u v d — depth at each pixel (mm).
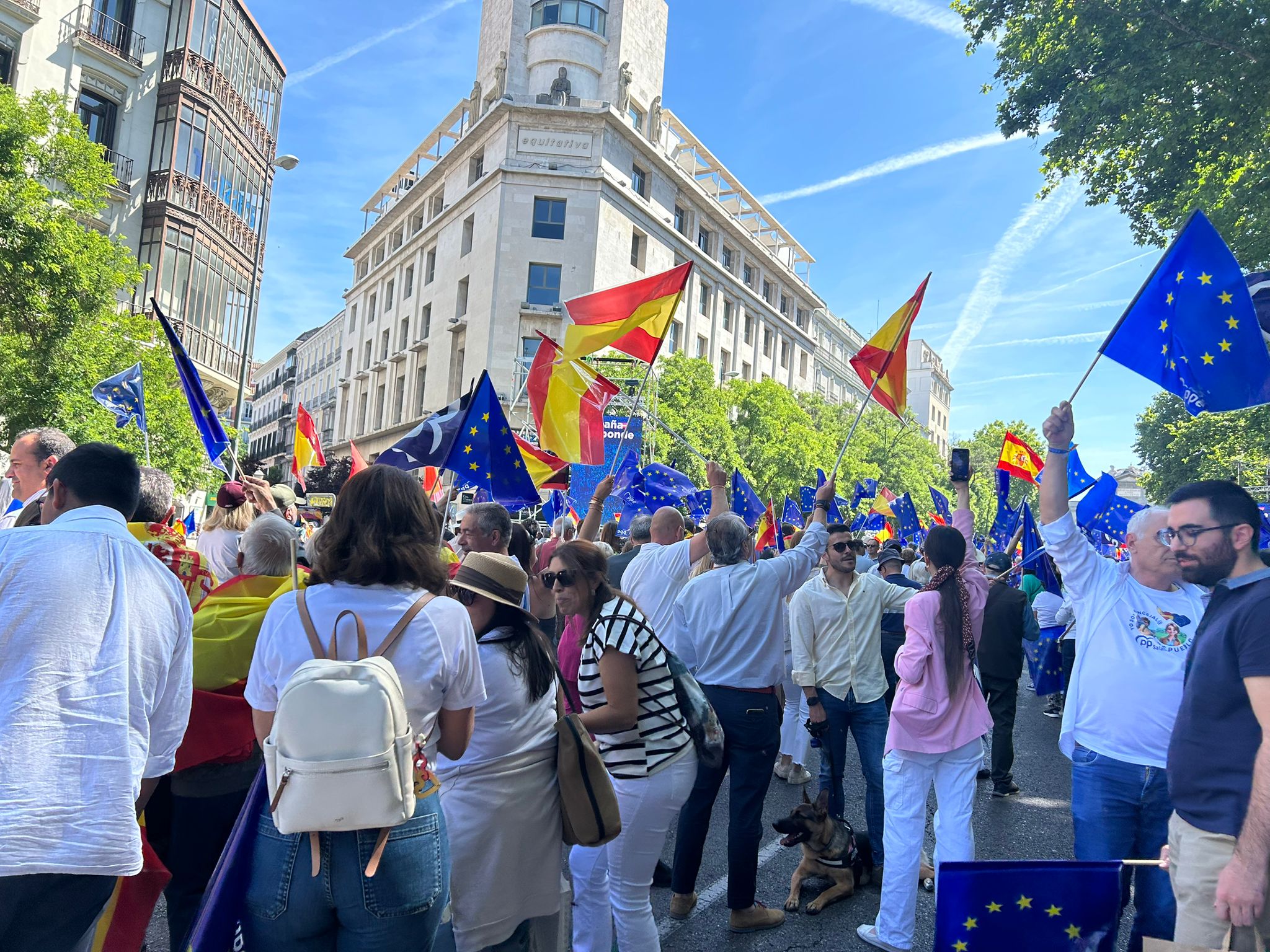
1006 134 13633
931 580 4090
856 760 7777
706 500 10281
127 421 7691
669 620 4926
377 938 1945
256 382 89125
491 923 2641
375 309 52500
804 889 4516
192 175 25297
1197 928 2373
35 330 14539
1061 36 12633
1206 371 3475
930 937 4047
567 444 6703
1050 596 8547
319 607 2107
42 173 14781
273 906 1937
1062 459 3373
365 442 49969
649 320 6527
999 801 6391
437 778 2502
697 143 50656
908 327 5398
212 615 3209
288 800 1837
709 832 5512
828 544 4734
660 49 44344
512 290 37125
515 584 2789
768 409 36688
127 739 2184
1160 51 11672
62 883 2043
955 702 3828
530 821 2717
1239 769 2352
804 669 4871
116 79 23859
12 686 2051
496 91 40781
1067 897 2281
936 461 57500
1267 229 11320
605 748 3219
